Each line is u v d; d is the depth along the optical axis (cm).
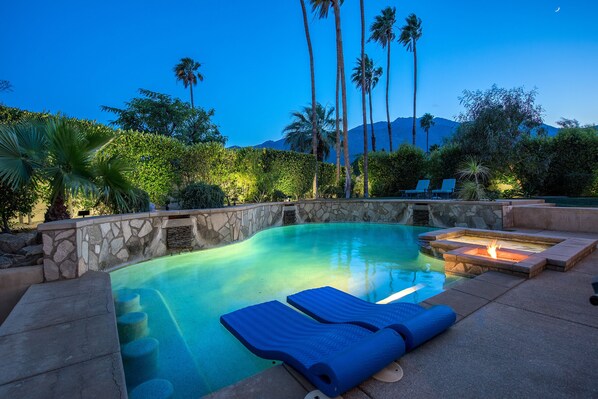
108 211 763
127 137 876
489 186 1507
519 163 1434
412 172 1839
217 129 2502
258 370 273
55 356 222
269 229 1116
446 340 241
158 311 408
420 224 1148
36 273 405
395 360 211
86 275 441
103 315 297
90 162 567
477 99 1539
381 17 3203
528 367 203
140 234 635
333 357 177
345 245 849
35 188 590
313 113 1970
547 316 286
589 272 427
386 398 173
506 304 316
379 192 1925
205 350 307
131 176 870
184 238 721
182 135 2225
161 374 265
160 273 582
